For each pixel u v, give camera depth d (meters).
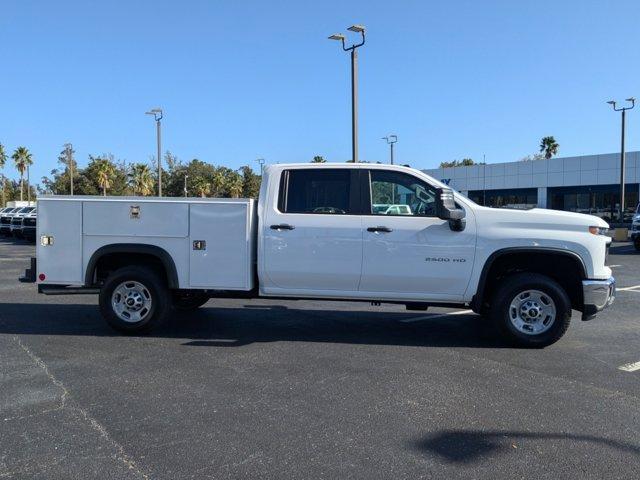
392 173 7.12
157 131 32.62
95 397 5.16
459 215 6.72
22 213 30.77
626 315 9.27
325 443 4.20
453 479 3.68
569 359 6.53
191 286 7.32
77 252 7.46
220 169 99.56
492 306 7.01
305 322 8.59
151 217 7.33
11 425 4.52
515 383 5.63
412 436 4.34
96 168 81.12
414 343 7.27
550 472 3.78
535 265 7.20
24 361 6.31
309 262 7.08
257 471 3.77
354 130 21.58
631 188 44.88
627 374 5.96
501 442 4.24
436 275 6.95
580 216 6.92
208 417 4.70
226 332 7.85
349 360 6.43
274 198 7.21
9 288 11.99
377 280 7.05
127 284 7.52
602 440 4.29
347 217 7.04
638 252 21.98
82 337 7.48
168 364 6.22
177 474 3.73
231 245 7.23
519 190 52.62
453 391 5.38
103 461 3.91
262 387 5.46
